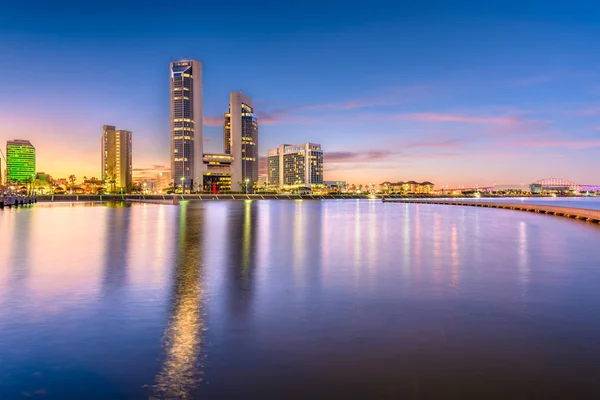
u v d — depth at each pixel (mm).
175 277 14906
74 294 12328
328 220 50906
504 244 25656
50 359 7594
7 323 9578
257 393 6379
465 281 14297
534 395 6309
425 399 6184
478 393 6355
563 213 59656
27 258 19422
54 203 135875
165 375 6969
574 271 16297
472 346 8164
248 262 18375
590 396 6281
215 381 6762
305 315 10195
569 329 9148
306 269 16609
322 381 6742
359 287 13312
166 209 86625
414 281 14281
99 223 43625
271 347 8117
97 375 6980
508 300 11664
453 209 90625
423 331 9016
